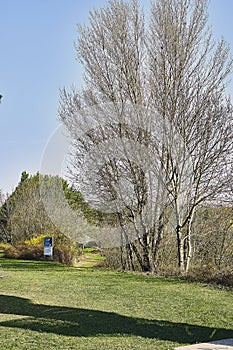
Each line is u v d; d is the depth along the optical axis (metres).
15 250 21.09
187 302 8.85
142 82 15.16
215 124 14.11
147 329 6.57
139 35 15.18
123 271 14.84
